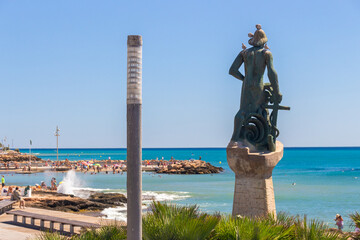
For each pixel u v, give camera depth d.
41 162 137.25
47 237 11.10
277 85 14.62
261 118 14.91
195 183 72.00
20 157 143.62
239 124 14.84
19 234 16.73
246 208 14.25
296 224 9.71
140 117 7.61
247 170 14.20
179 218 9.28
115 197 42.62
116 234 10.43
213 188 62.56
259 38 14.98
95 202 37.94
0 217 21.47
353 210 40.38
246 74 15.02
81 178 82.44
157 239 8.84
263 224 9.48
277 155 14.35
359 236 10.57
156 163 123.06
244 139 14.98
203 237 8.97
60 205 34.59
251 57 14.81
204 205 43.44
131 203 7.52
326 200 48.84
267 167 14.04
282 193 56.72
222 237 9.48
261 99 14.98
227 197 50.38
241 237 9.05
